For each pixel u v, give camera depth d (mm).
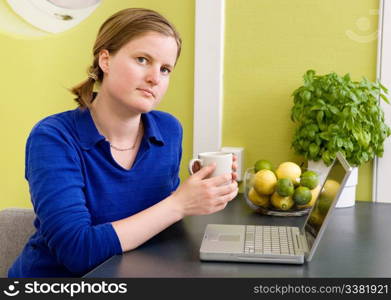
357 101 1450
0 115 1867
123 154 1236
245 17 1646
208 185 1115
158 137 1271
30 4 1790
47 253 1160
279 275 940
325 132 1482
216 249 1030
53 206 1036
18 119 1855
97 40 1176
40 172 1067
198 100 1683
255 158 1688
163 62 1123
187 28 1692
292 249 1033
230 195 1147
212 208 1117
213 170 1164
